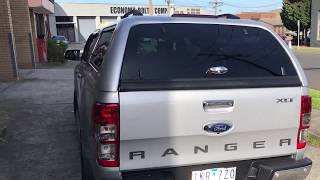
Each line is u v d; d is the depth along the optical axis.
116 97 3.06
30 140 6.32
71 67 18.92
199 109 3.22
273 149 3.54
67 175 4.93
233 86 3.30
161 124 3.15
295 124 3.54
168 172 3.28
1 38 12.97
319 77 14.73
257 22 3.79
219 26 3.66
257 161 3.55
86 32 73.00
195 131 3.24
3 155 5.62
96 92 3.20
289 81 3.48
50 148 5.94
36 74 15.22
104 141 3.09
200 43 3.51
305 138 3.64
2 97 10.00
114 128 3.07
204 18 3.71
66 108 8.67
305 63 20.97
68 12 70.75
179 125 3.19
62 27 71.00
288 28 45.34
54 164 5.29
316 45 38.50
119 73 3.14
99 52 4.17
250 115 3.37
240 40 3.61
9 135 6.57
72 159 5.48
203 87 3.21
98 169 3.19
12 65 13.21
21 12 17.45
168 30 3.49
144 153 3.17
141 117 3.11
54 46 22.39
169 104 3.15
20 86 11.88
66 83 12.56
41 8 21.66
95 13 72.81
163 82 3.16
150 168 3.21
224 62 3.44
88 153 3.58
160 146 3.20
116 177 3.15
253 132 3.43
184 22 3.58
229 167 3.46
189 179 3.36
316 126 7.04
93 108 3.21
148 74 3.22
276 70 3.53
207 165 3.38
